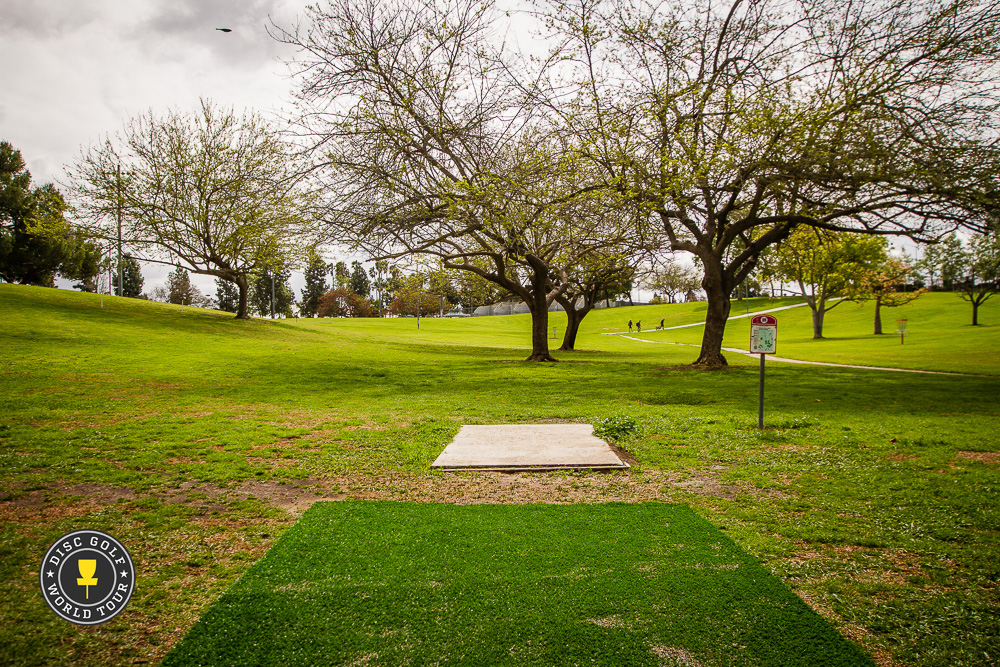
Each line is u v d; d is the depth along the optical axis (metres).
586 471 7.05
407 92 18.73
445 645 3.13
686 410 11.98
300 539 4.67
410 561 4.21
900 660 3.06
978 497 5.82
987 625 3.39
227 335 29.91
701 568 4.09
